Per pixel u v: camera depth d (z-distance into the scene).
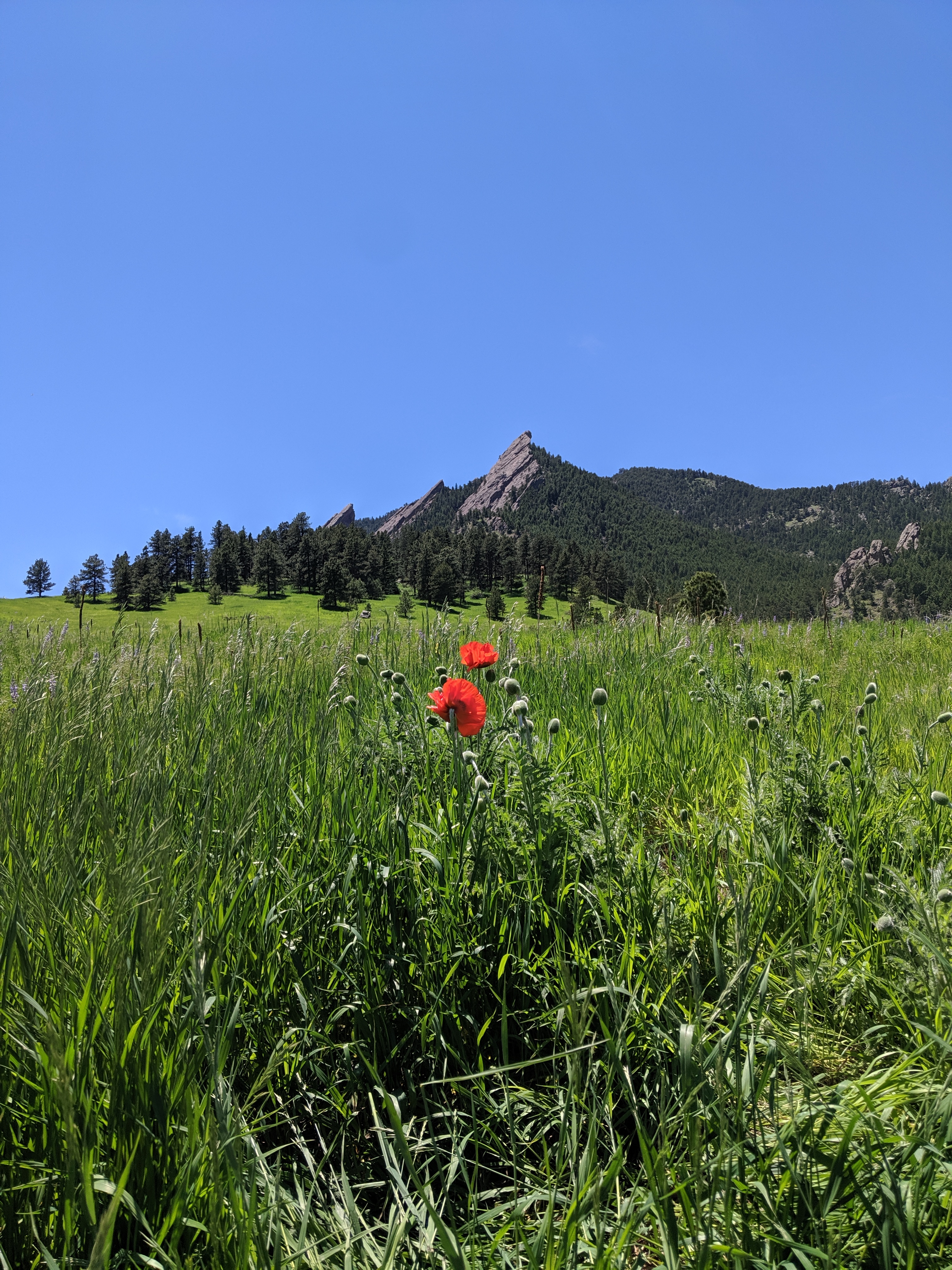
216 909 1.71
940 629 10.39
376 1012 1.78
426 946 1.83
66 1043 1.22
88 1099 1.17
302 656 4.62
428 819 2.27
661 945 1.77
